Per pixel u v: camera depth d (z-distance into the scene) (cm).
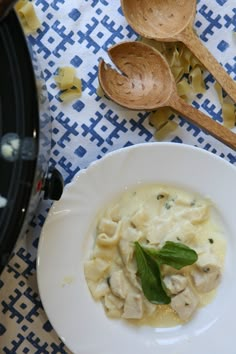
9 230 54
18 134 54
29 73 54
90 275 74
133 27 75
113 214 74
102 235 74
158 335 74
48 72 76
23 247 76
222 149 77
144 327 75
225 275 75
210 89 77
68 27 76
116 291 73
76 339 73
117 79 75
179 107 74
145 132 77
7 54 54
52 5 76
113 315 74
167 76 75
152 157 73
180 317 74
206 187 74
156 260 72
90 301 74
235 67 77
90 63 76
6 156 54
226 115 76
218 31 77
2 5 52
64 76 75
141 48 74
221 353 74
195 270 75
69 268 73
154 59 74
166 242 72
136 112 77
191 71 76
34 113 54
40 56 76
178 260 72
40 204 76
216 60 75
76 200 72
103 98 76
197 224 75
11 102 54
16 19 54
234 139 73
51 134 71
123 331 74
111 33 77
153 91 75
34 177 54
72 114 76
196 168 74
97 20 77
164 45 76
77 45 76
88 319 73
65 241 72
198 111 74
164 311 75
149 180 74
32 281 76
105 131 77
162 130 77
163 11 75
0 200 54
